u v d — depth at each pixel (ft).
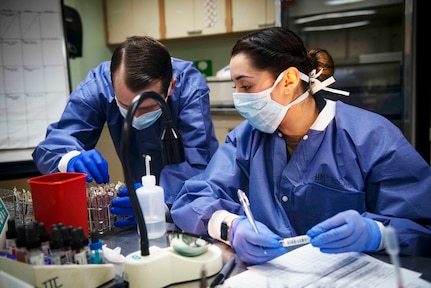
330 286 2.34
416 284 2.32
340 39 8.14
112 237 3.31
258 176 3.59
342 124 3.39
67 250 2.41
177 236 2.70
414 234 2.80
